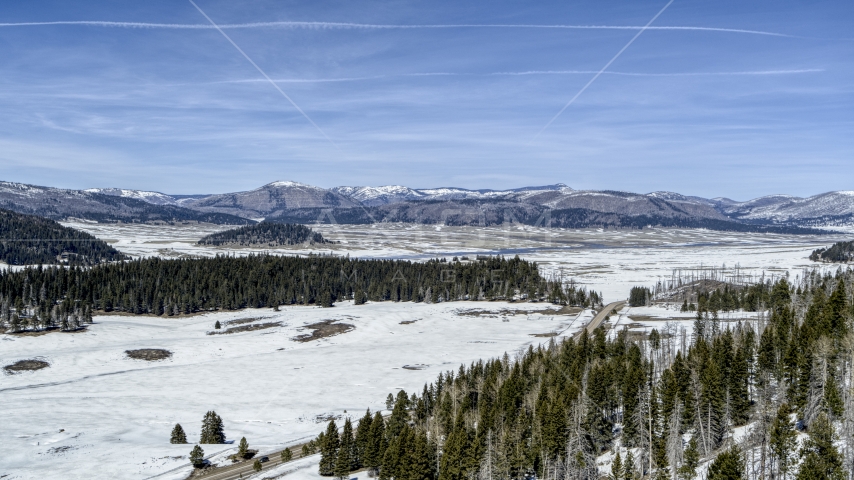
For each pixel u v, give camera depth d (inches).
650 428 3181.6
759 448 2974.9
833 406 2910.9
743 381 3567.9
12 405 4618.6
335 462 3356.3
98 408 4576.8
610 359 4559.5
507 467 3186.5
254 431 4158.5
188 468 3366.1
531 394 4045.3
